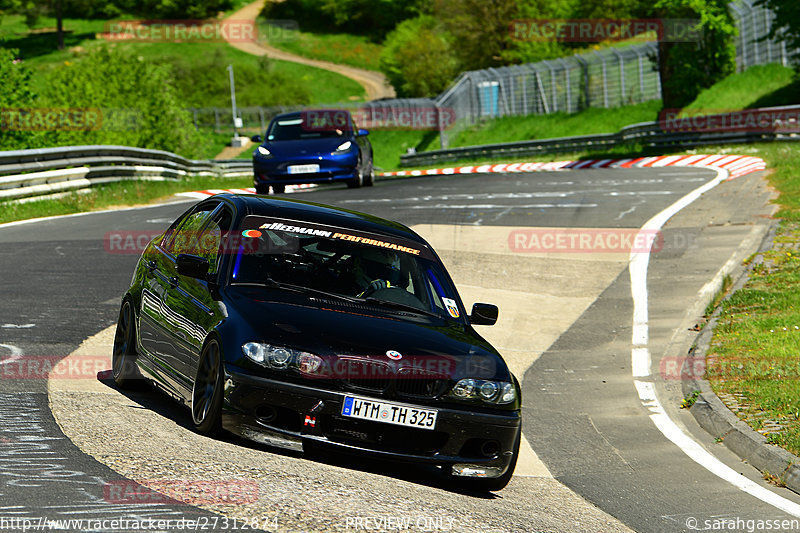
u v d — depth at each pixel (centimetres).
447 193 8138
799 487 2431
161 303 2417
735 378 3378
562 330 4259
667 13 18275
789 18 15525
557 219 6650
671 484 2466
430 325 2286
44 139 13875
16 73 13462
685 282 5000
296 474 1906
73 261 4684
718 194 7750
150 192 8806
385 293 2348
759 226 6122
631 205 7306
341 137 8144
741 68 18350
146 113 16725
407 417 2030
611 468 2602
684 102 18400
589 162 12888
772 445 2667
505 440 2134
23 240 5347
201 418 2097
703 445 2872
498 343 4031
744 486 2467
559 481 2455
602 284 5031
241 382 1989
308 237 2442
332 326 2119
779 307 4312
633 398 3372
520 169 13275
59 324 3272
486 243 5791
